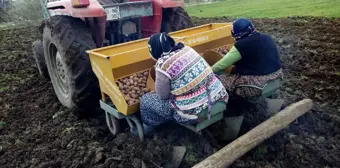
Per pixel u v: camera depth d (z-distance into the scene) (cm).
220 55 374
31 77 612
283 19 993
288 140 337
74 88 380
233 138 342
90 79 375
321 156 318
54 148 371
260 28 890
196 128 298
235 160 293
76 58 370
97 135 379
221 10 1418
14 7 1498
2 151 374
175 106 297
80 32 382
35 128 420
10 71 663
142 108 318
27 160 356
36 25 1211
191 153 320
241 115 360
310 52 633
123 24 431
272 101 385
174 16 476
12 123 439
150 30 449
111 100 352
